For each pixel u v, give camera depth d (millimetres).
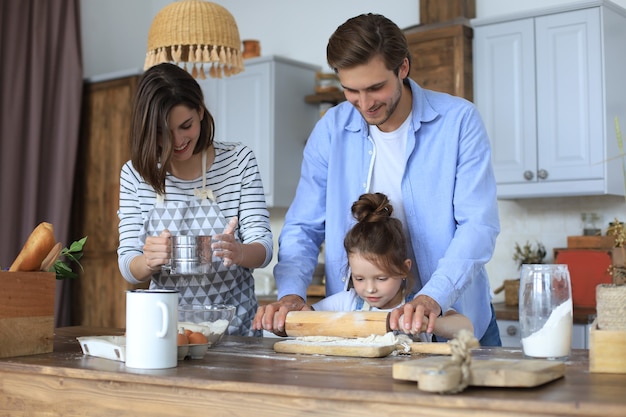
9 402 1479
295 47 4758
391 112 1867
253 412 1186
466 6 3910
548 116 3527
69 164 4699
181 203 2051
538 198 3854
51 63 4730
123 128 4617
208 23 2861
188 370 1343
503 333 3463
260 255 1985
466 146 1971
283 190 4367
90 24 5102
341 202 2117
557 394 1052
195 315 1699
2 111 4523
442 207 1988
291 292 1978
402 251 1964
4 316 1548
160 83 1876
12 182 4547
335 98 4414
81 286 4750
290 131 4414
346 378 1224
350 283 2115
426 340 1817
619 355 1256
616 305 1315
